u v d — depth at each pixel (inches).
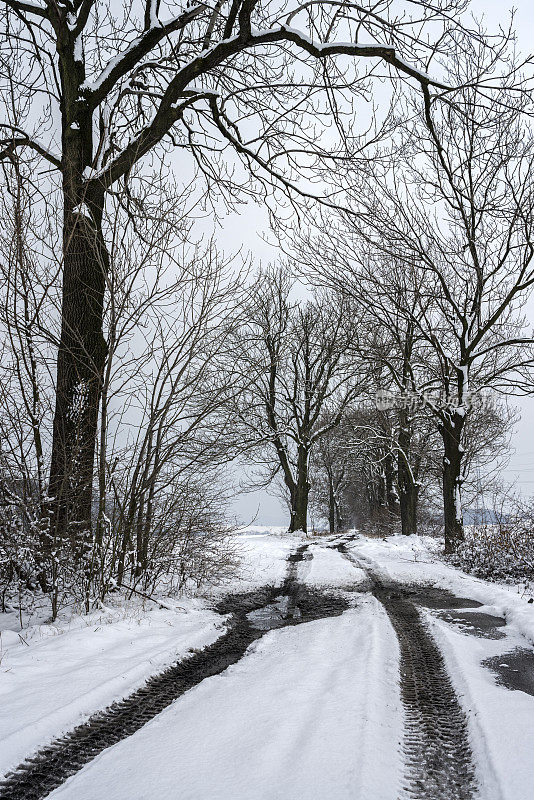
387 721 158.4
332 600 370.9
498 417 916.0
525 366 647.8
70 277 339.6
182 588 365.7
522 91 379.9
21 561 272.4
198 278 312.5
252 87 402.9
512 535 480.7
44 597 289.9
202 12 390.0
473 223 619.5
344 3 343.0
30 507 274.2
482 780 126.7
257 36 346.6
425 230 649.6
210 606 344.5
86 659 212.5
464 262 668.1
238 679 197.0
